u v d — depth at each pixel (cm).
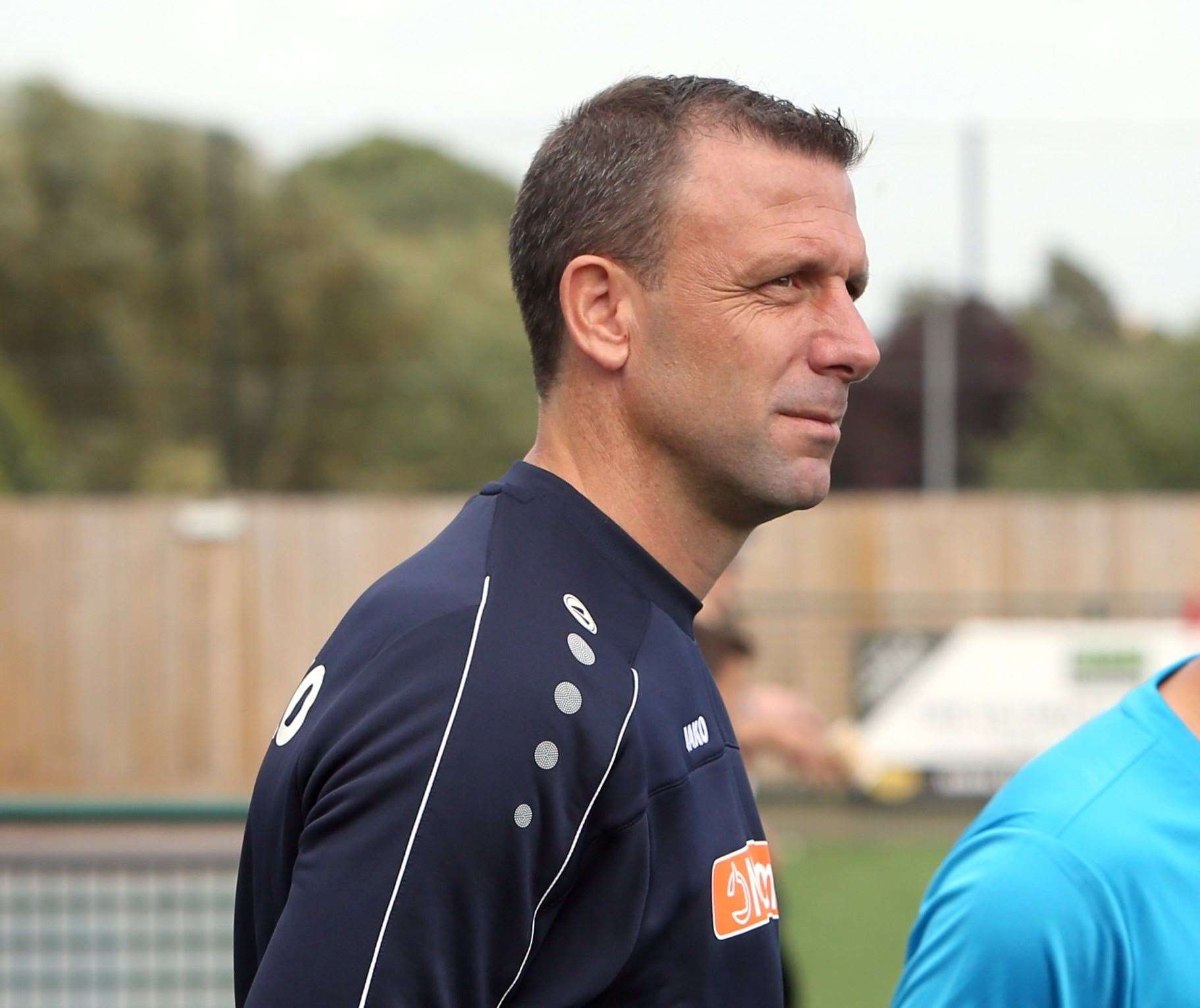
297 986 432
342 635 505
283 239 7806
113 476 7362
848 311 537
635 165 529
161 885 1478
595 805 464
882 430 7581
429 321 7744
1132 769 616
